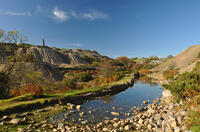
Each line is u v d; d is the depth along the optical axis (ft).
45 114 38.29
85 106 49.14
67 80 80.18
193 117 22.11
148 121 29.07
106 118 36.24
